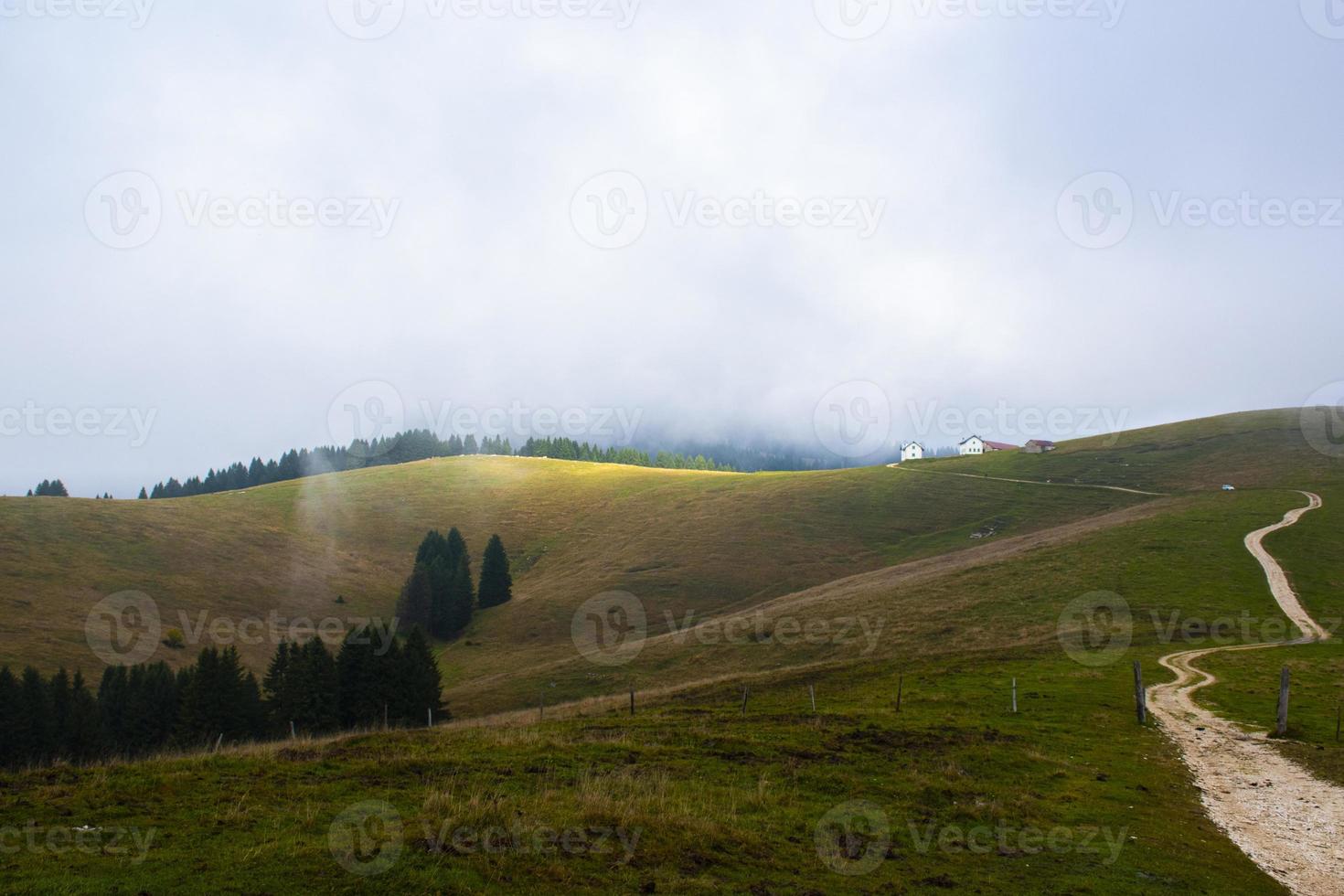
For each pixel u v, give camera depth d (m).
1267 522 71.12
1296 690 29.42
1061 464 135.00
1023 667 35.94
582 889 10.68
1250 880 12.92
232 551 107.62
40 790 14.05
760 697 34.09
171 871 10.24
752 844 12.98
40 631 72.62
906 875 12.30
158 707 53.84
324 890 9.86
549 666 69.19
